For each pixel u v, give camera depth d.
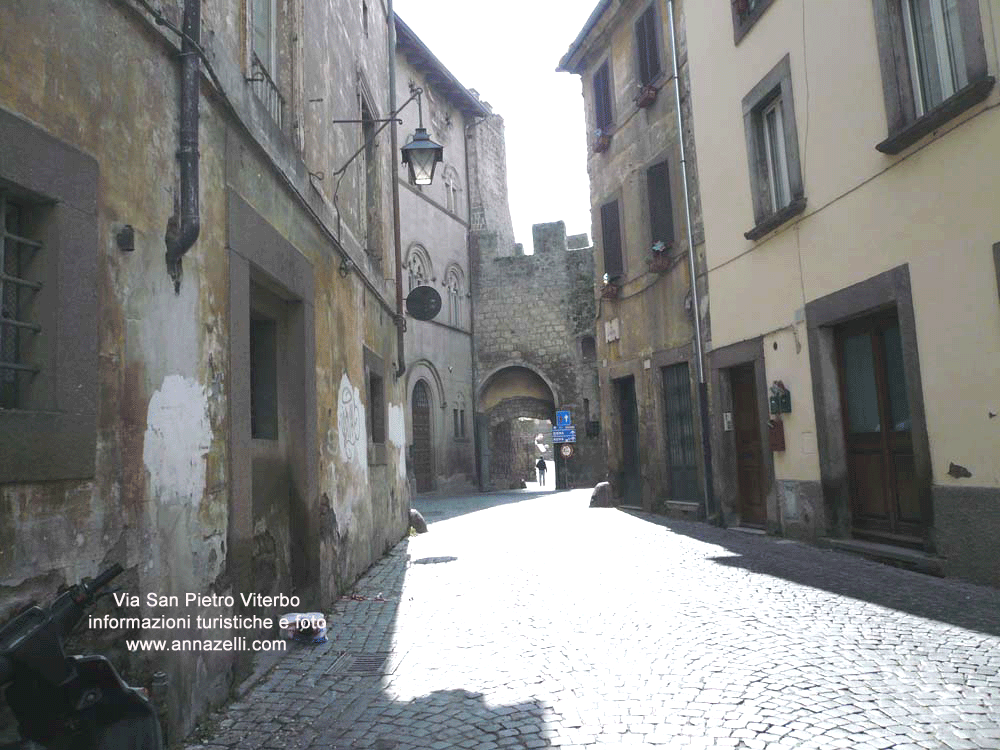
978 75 6.45
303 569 6.48
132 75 3.66
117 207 3.47
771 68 10.03
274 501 6.16
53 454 2.91
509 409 33.72
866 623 5.42
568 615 6.14
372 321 10.67
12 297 2.97
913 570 7.45
